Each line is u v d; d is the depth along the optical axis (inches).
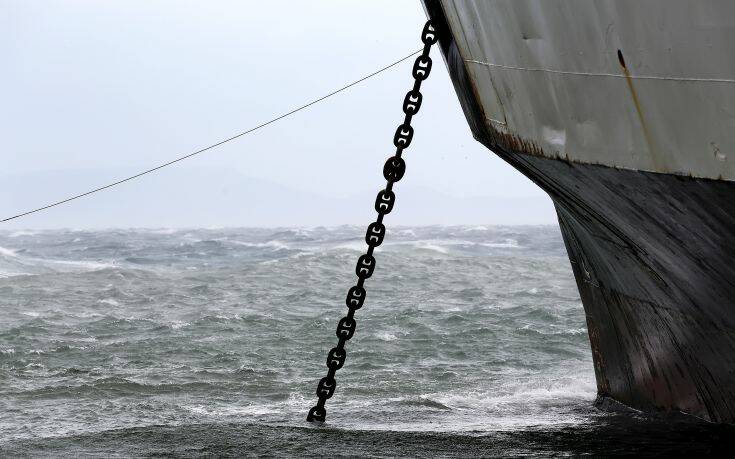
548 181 822.5
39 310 2522.1
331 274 3427.7
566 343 1836.9
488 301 2578.7
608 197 729.6
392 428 1089.4
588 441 985.5
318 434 1037.8
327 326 2089.1
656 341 964.6
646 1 556.1
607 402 1181.1
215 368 1620.3
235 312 2418.8
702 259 700.7
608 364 1135.6
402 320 2170.3
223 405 1307.8
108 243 7381.9
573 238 1026.7
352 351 1780.3
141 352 1798.7
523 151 775.1
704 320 818.8
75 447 988.6
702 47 532.7
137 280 3302.2
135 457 936.9
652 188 639.8
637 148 616.7
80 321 2282.2
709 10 518.6
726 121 538.3
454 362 1658.5
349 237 7554.1
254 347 1845.5
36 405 1316.4
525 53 703.1
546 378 1478.8
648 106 589.6
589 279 1063.6
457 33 826.8
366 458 927.0
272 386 1446.9
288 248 5915.4
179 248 6402.6
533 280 3230.8
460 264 3774.6
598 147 658.8
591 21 609.3
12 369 1625.2
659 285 848.3
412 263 3786.9
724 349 828.0
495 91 788.0
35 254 6230.3
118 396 1380.4
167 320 2298.2
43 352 1802.4
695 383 938.1
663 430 994.7
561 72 665.0
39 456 951.6
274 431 1058.1
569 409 1202.0
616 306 1016.2
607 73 614.5
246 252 5846.5
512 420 1138.0
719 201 586.9
